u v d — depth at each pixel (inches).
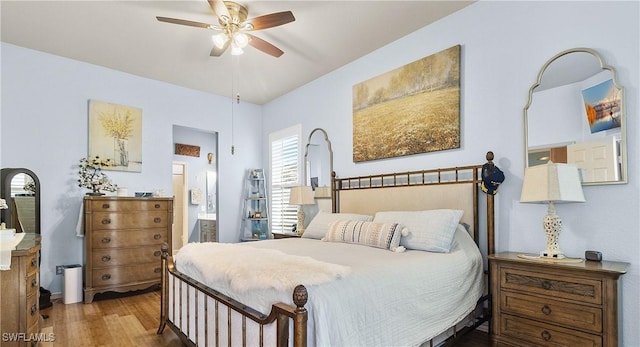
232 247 101.0
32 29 130.9
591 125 92.1
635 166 85.0
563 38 98.3
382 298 68.2
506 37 110.6
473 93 118.6
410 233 105.7
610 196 89.0
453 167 122.3
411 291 75.4
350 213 150.9
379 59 150.6
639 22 85.6
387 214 121.7
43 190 149.8
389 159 145.6
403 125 138.6
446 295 85.7
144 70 172.2
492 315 97.5
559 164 88.3
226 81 188.5
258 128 231.5
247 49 148.9
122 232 154.1
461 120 121.4
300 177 195.0
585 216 93.1
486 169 107.9
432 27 130.6
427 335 77.5
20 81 145.9
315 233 139.3
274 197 215.0
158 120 186.2
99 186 155.7
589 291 79.0
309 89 190.7
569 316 81.9
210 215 276.4
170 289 109.1
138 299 150.1
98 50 149.5
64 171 155.4
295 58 159.5
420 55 134.3
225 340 76.7
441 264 88.1
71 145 157.6
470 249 104.3
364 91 155.6
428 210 117.3
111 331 112.3
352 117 163.0
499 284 96.1
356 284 66.1
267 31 134.0
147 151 181.5
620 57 88.1
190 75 179.5
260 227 221.1
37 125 149.4
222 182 212.7
